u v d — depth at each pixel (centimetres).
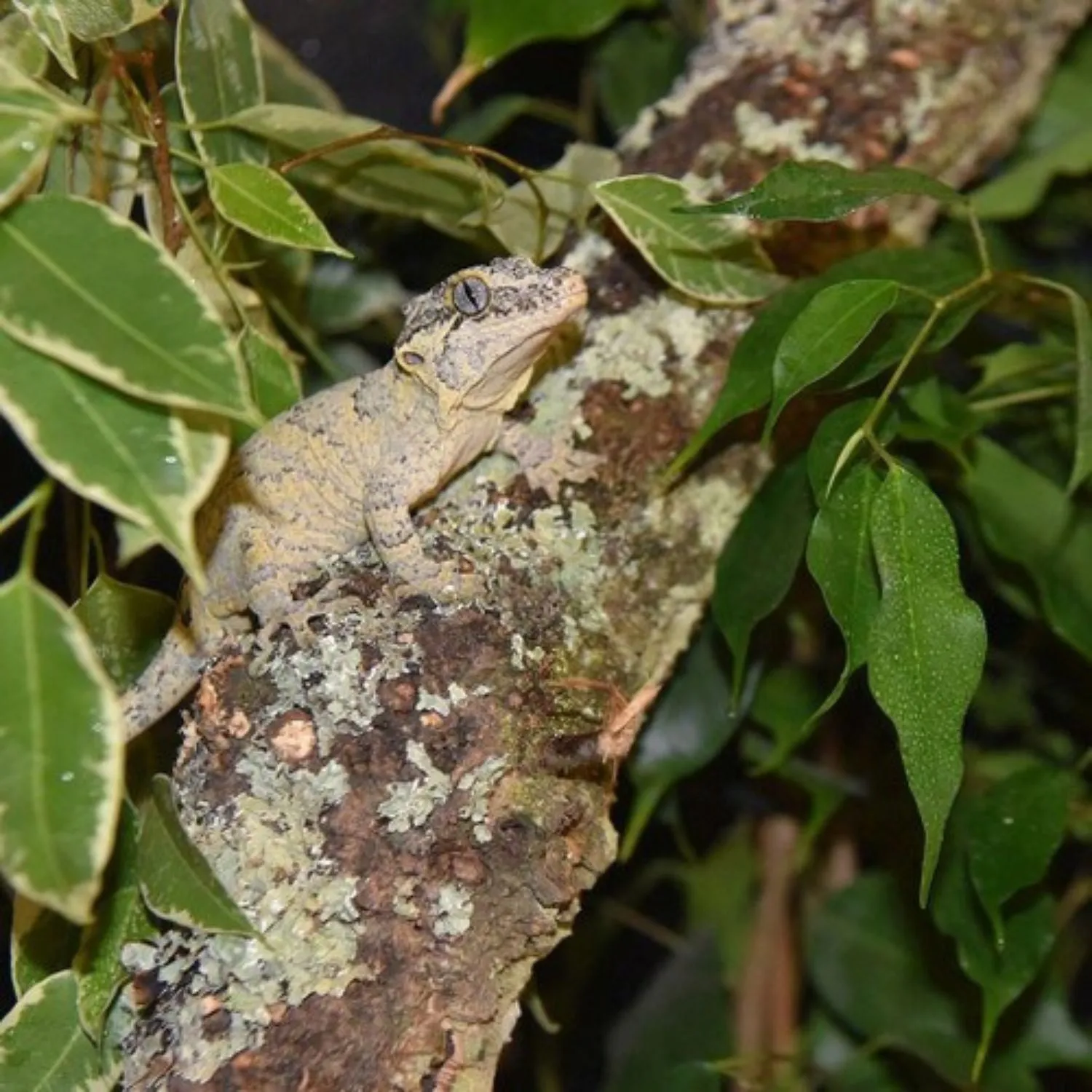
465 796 80
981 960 84
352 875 80
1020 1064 88
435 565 82
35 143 77
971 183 92
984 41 88
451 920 80
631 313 86
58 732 77
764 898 94
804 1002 95
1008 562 89
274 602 84
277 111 84
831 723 93
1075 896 94
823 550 80
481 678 81
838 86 87
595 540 84
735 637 83
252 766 81
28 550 78
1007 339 96
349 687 81
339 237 93
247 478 85
